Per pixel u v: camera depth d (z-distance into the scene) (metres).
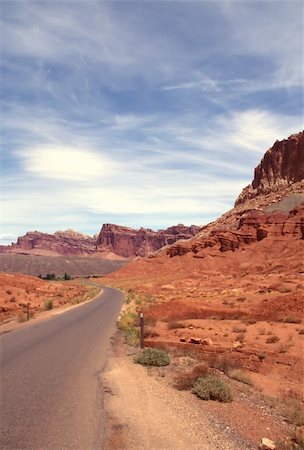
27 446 6.88
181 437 7.68
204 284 90.12
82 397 9.80
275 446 7.61
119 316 32.00
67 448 6.88
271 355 18.03
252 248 123.12
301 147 178.88
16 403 9.12
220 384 10.86
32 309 38.69
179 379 12.23
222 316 31.41
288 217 129.62
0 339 19.12
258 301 42.34
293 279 62.06
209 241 139.50
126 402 9.63
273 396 12.84
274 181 185.75
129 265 159.62
